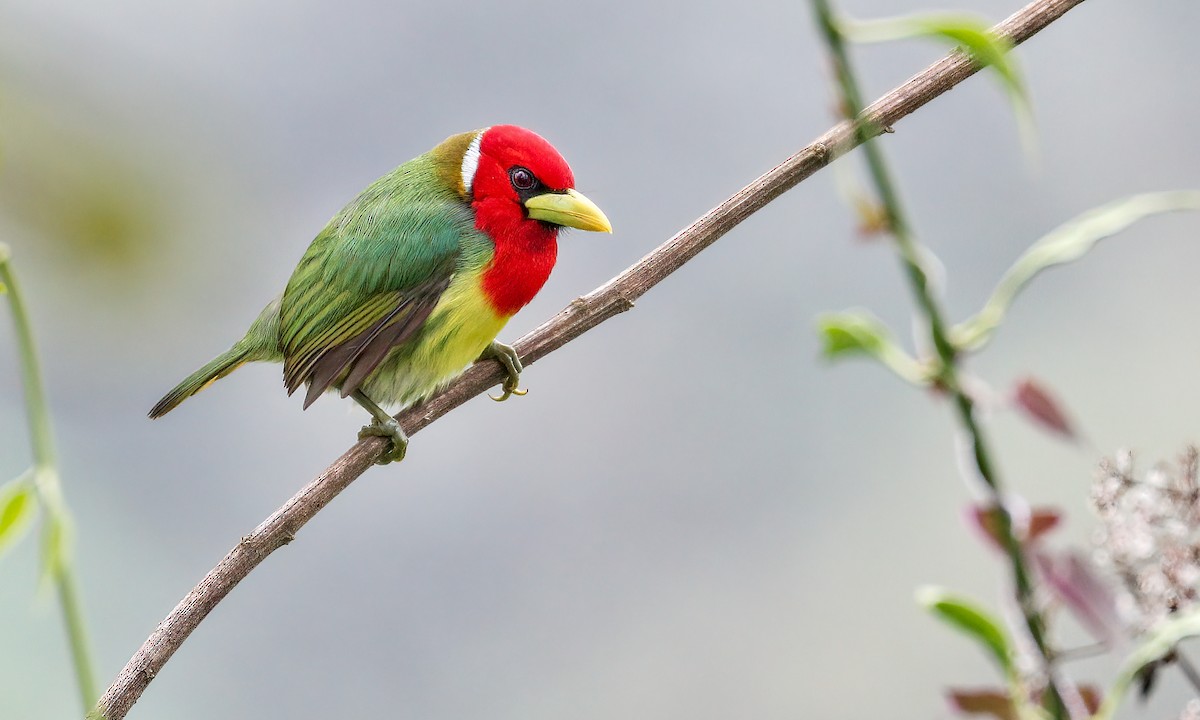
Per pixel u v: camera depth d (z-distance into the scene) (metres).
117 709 3.94
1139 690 3.04
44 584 3.61
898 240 3.03
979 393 3.02
